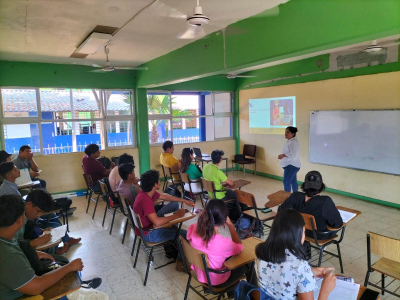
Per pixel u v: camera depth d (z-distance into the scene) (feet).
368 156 15.75
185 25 10.61
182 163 15.31
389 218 13.58
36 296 4.85
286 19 8.49
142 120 21.61
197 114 25.25
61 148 19.30
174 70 14.99
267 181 21.71
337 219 7.82
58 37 12.01
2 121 17.06
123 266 9.91
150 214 8.75
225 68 11.17
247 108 24.56
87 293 6.64
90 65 19.21
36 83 17.71
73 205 16.96
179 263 9.36
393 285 8.29
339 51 16.74
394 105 14.49
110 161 18.78
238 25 10.30
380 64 14.88
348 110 16.49
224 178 12.50
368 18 6.53
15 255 4.79
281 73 20.89
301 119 19.62
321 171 18.60
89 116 20.06
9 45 13.23
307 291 4.16
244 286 4.82
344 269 9.27
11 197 5.02
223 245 6.42
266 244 4.54
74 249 11.23
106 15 9.43
